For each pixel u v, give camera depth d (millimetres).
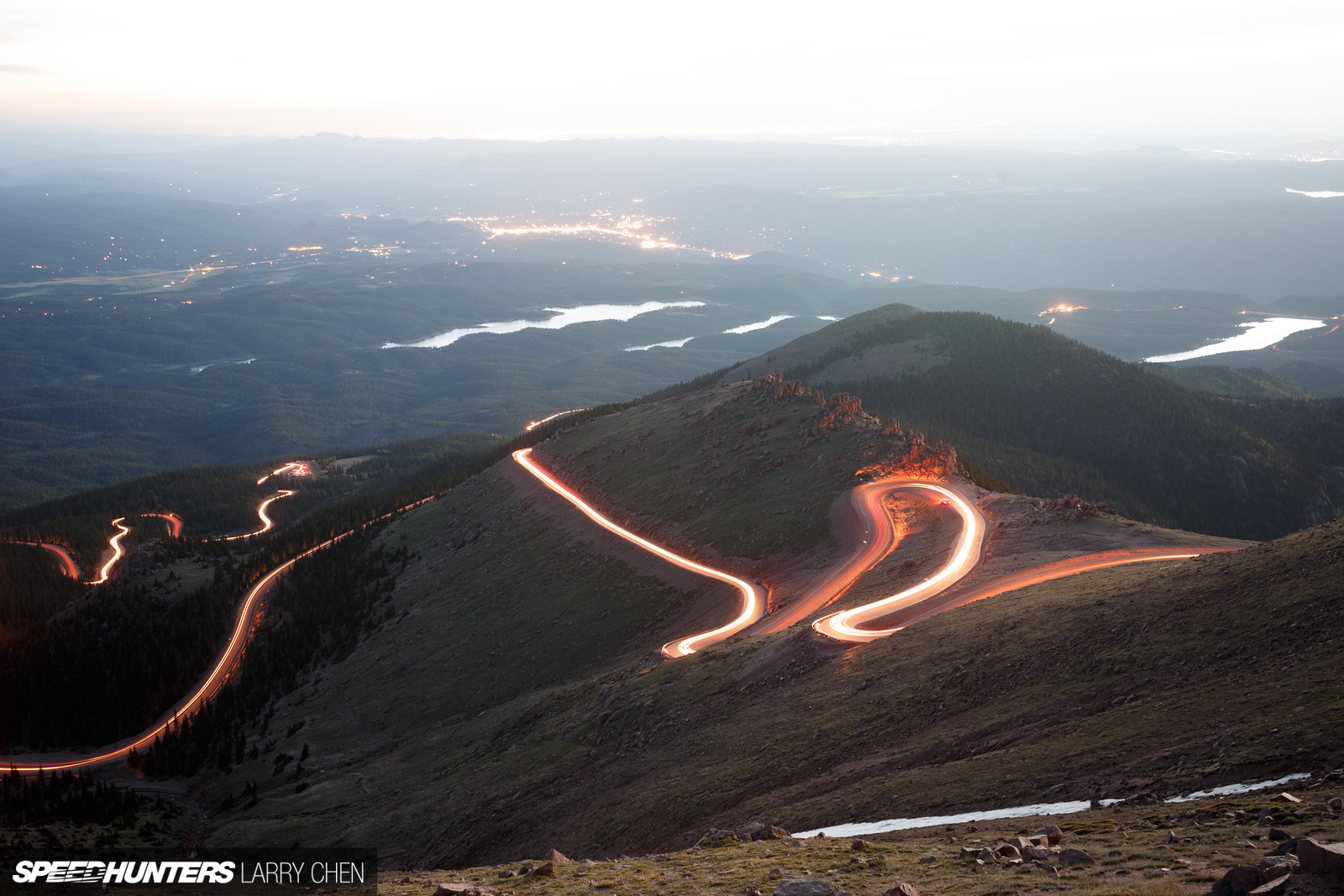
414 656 149000
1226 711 33969
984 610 64312
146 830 99125
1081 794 32281
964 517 110000
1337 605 38188
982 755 40844
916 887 23625
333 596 184750
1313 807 23641
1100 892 20062
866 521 119688
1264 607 41875
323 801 101875
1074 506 100375
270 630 181375
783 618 94312
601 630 127062
